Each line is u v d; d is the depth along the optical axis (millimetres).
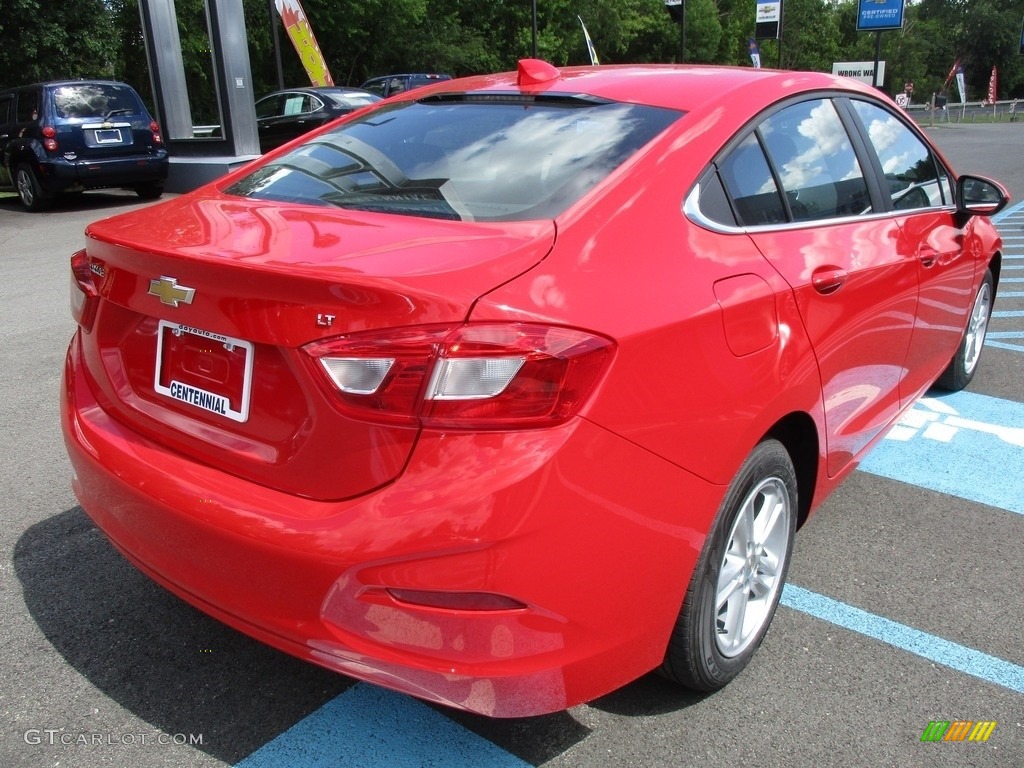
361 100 16984
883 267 3100
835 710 2496
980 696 2566
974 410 4914
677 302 2115
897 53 84188
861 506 3781
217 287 2041
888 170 3510
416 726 2416
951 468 4164
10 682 2564
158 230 2371
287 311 1928
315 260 1971
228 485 2078
